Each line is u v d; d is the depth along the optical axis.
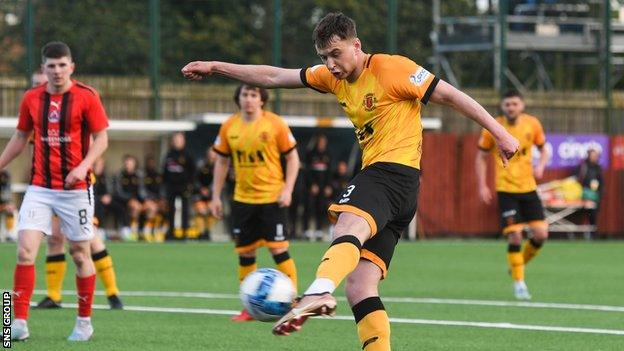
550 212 71.81
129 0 68.81
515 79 76.12
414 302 32.75
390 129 17.62
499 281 40.28
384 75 17.55
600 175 71.38
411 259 51.12
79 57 67.62
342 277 15.82
